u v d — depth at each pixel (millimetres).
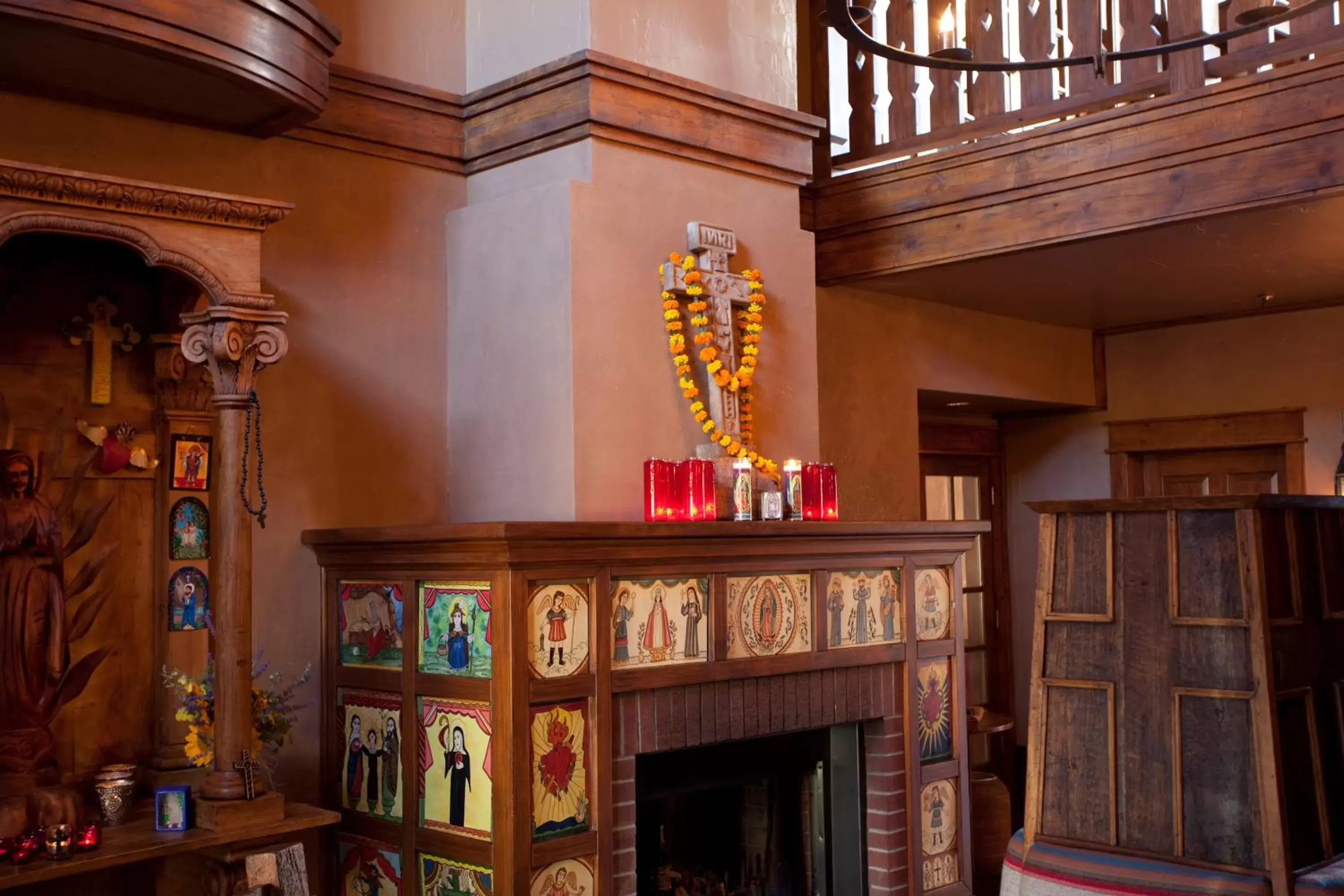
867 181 5574
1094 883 2736
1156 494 7441
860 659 4547
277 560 4125
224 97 3766
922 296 6250
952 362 6539
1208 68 4602
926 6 5625
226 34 3518
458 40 4730
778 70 5039
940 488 7590
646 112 4434
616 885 3797
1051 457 7758
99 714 3707
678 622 4012
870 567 4633
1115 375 7500
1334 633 2877
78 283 3725
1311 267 5703
